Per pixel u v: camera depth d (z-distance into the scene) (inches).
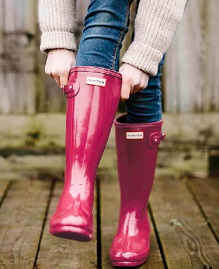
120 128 65.4
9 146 104.9
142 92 63.6
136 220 67.9
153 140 65.6
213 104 105.4
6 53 102.7
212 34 103.6
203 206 88.7
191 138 105.9
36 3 101.6
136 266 65.9
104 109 54.4
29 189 97.8
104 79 54.1
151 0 54.4
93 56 54.8
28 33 102.1
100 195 94.3
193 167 106.2
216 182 102.9
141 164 66.1
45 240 74.2
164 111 105.3
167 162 106.0
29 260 68.1
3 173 104.7
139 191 67.3
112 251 66.2
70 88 54.5
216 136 106.0
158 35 54.3
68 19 56.7
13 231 77.5
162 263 67.3
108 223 80.4
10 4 101.4
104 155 105.0
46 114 104.5
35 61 103.1
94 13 55.5
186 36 103.5
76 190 53.1
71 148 54.1
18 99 104.0
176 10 54.8
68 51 56.4
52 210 86.4
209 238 75.4
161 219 82.6
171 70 104.3
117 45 55.7
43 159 105.1
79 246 72.2
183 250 71.2
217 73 104.7
